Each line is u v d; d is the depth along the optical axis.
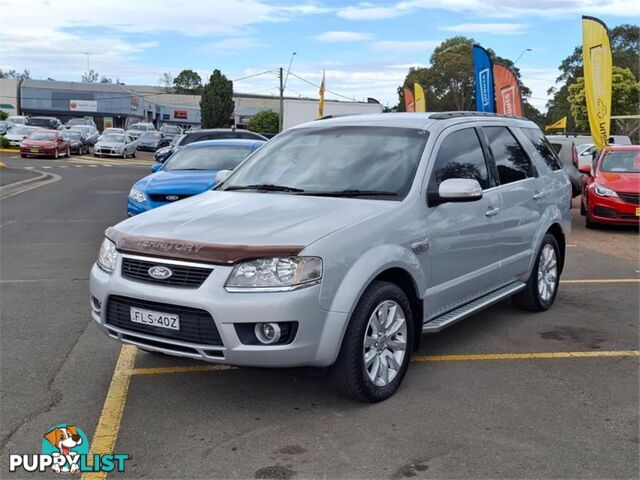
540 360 5.32
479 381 4.85
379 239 4.33
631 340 5.86
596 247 10.84
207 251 3.98
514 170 6.14
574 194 14.95
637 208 12.16
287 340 3.94
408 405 4.40
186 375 4.94
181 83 118.69
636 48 76.31
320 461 3.66
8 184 19.89
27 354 5.39
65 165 30.89
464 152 5.47
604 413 4.31
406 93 30.98
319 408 4.35
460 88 73.50
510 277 6.06
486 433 4.00
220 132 16.92
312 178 5.11
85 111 74.62
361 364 4.21
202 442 3.89
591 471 3.57
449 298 5.11
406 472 3.55
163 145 44.47
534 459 3.69
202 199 5.04
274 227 4.20
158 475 3.54
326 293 3.99
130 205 9.77
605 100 15.52
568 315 6.65
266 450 3.79
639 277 8.49
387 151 5.12
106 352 5.45
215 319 3.89
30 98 72.94
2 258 9.39
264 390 4.66
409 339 4.61
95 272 4.55
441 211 4.93
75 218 13.66
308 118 35.41
